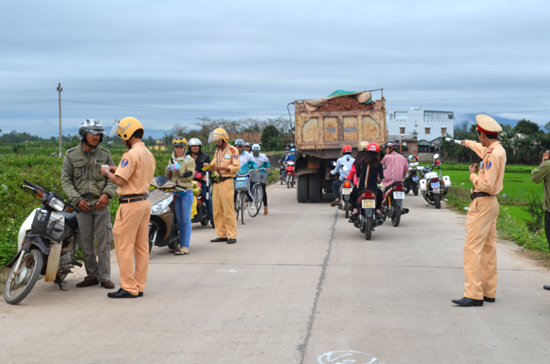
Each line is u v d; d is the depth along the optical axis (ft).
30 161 55.52
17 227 28.58
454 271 22.99
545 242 28.53
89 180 20.15
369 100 50.96
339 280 21.39
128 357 13.26
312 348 13.88
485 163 17.60
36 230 18.33
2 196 34.06
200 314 16.89
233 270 23.45
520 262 24.98
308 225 38.01
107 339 14.56
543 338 14.53
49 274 18.72
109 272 20.74
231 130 240.94
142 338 14.65
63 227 18.97
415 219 41.27
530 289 20.01
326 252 27.61
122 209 18.80
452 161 243.60
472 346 13.96
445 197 56.13
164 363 12.90
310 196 54.75
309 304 17.97
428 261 25.14
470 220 17.88
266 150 227.40
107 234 20.53
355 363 12.89
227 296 19.06
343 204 43.65
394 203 37.17
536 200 37.27
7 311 17.25
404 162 36.78
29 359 13.12
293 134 56.24
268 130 229.66
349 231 35.01
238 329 15.40
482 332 15.07
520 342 14.24
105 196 19.94
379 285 20.56
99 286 20.88
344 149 42.65
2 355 13.38
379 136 50.75
